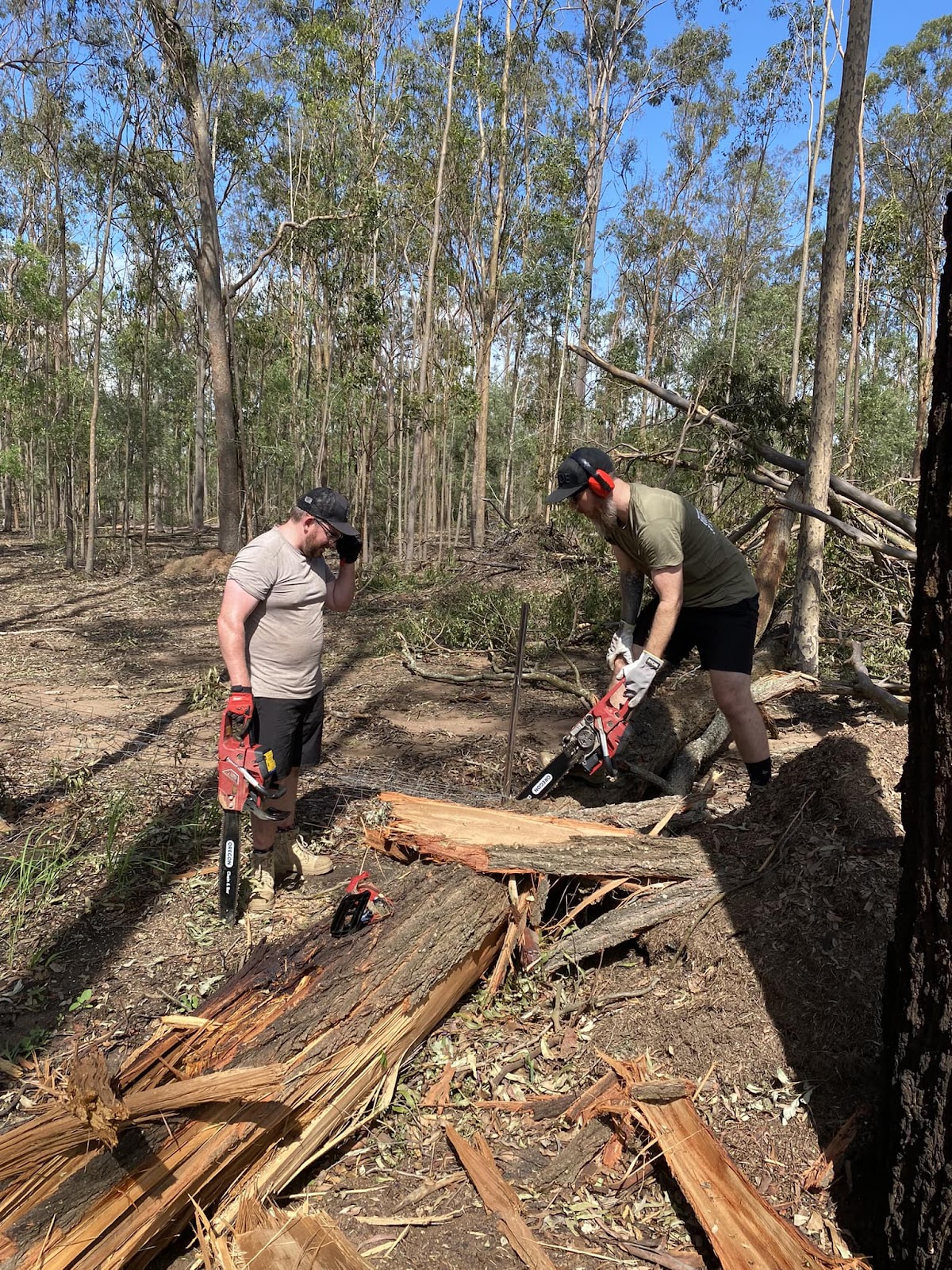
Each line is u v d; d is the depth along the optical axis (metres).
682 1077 2.19
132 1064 1.95
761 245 27.16
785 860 2.62
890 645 7.06
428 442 22.25
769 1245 1.71
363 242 14.81
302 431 19.28
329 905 3.24
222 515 17.30
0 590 14.38
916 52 20.92
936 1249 1.56
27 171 20.31
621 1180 1.97
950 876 1.55
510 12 17.75
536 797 3.38
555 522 13.21
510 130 18.47
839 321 6.08
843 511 7.34
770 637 7.45
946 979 1.55
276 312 21.89
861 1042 2.11
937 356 1.65
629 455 8.70
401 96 16.34
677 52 23.86
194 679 7.54
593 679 7.39
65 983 2.77
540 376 25.50
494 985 2.63
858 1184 1.88
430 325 15.77
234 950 2.93
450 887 2.57
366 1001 2.13
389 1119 2.18
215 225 16.69
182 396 27.98
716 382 8.08
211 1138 1.77
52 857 3.60
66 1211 1.56
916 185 20.28
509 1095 2.25
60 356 21.59
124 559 19.11
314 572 3.12
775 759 4.78
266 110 17.50
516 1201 1.90
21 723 5.92
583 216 20.67
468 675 7.59
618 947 2.75
